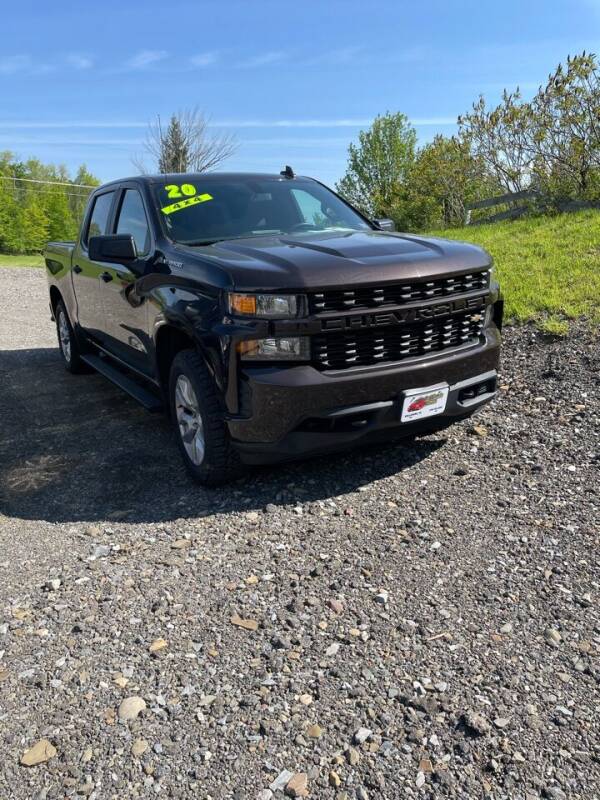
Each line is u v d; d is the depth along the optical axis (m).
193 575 3.17
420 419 3.85
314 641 2.66
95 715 2.34
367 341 3.64
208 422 3.81
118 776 2.09
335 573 3.11
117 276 5.09
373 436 3.82
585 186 12.19
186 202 4.85
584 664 2.47
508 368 5.72
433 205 15.98
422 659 2.53
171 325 4.11
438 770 2.06
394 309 3.63
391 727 2.23
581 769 2.04
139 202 5.06
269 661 2.56
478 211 14.56
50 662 2.62
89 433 5.36
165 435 5.21
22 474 4.57
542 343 6.04
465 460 4.25
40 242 63.69
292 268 3.51
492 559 3.16
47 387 6.88
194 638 2.72
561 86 11.99
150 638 2.73
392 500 3.79
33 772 2.12
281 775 2.07
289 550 3.34
